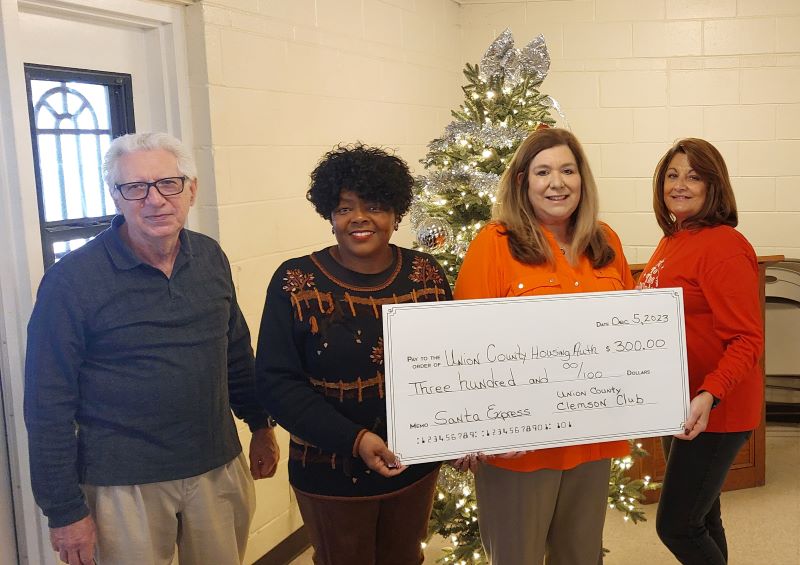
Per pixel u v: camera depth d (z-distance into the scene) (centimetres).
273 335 173
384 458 166
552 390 176
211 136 259
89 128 231
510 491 187
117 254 169
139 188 167
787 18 427
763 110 436
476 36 467
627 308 180
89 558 166
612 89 452
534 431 175
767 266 420
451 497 258
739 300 211
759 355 210
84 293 164
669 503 228
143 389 169
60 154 221
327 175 172
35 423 162
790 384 432
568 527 196
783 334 425
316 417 166
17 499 203
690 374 222
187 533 182
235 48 268
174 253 179
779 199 441
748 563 292
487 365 172
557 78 459
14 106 193
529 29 459
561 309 176
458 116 277
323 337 170
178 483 176
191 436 176
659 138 450
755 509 340
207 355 180
